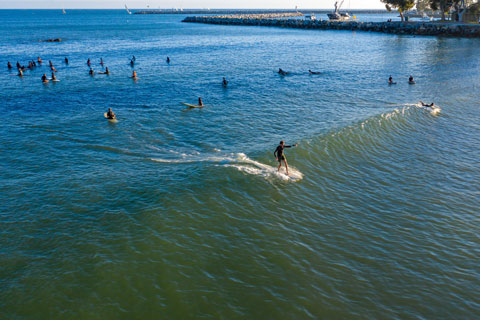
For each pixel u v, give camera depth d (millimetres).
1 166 21047
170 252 13266
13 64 61938
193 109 33531
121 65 60688
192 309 10883
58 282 11766
